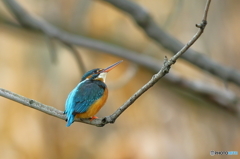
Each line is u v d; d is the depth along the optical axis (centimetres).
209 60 1176
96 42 1304
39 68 1269
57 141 1123
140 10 1166
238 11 1295
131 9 1161
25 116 1099
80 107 771
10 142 1062
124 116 1248
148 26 1179
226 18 1302
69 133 1154
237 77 1159
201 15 1341
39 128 1102
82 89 805
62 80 1262
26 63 1273
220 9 1302
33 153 1066
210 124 1359
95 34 1522
